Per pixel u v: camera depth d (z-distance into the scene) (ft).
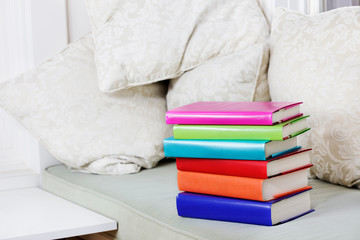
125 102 5.55
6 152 6.26
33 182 6.15
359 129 3.98
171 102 5.59
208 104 3.83
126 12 5.52
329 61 4.36
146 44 5.35
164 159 5.85
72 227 4.15
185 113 3.48
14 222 4.40
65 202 5.08
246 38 5.40
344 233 2.89
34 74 5.65
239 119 3.24
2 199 5.33
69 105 5.50
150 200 4.06
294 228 3.05
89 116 5.47
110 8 5.55
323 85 4.28
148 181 4.74
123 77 5.32
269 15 6.10
